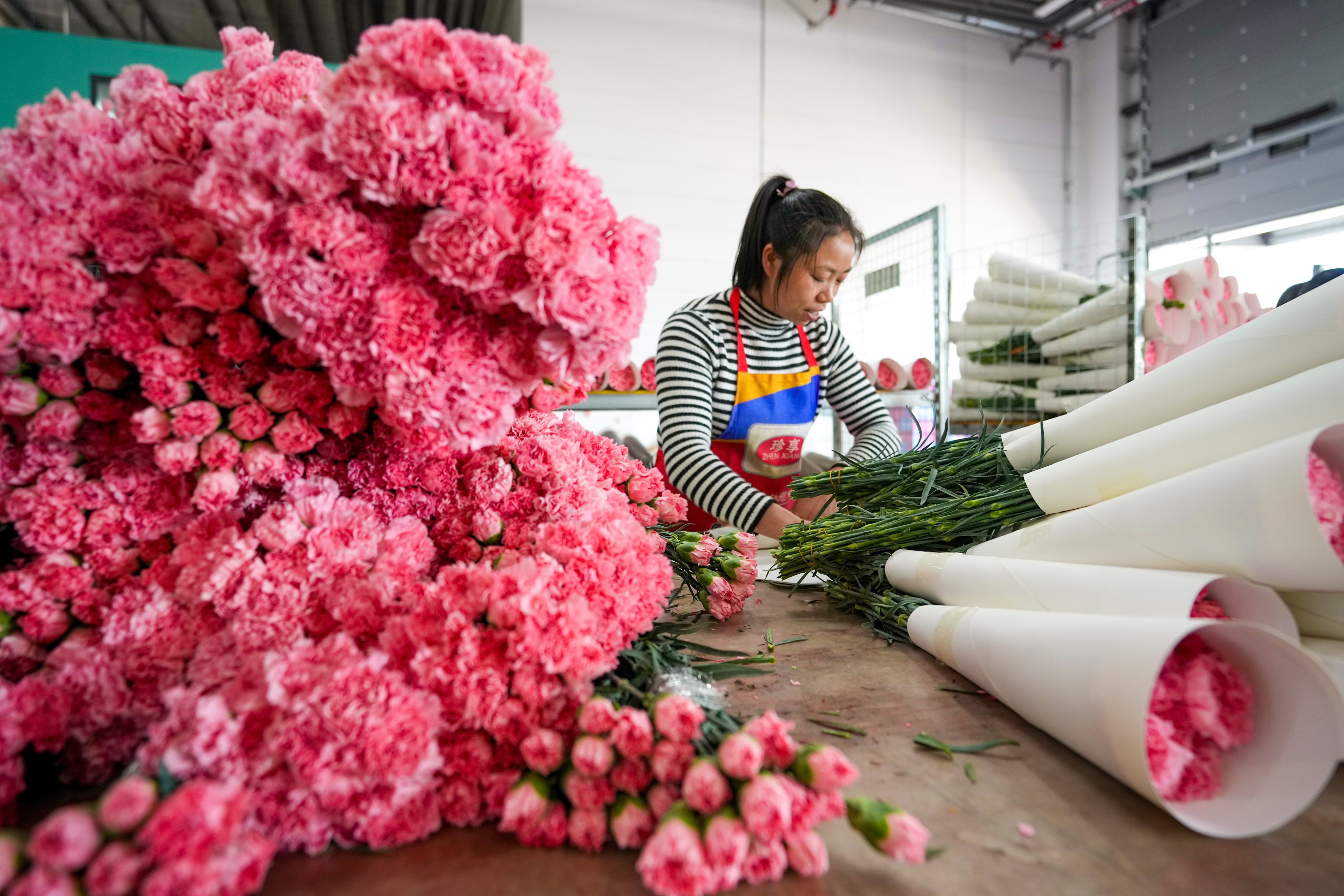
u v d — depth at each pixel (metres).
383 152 0.44
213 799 0.34
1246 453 0.55
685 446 1.48
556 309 0.49
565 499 0.64
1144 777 0.45
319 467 0.60
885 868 0.43
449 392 0.51
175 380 0.49
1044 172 5.57
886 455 1.65
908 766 0.55
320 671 0.42
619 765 0.45
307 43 4.14
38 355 0.49
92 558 0.52
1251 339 0.67
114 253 0.48
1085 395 2.37
